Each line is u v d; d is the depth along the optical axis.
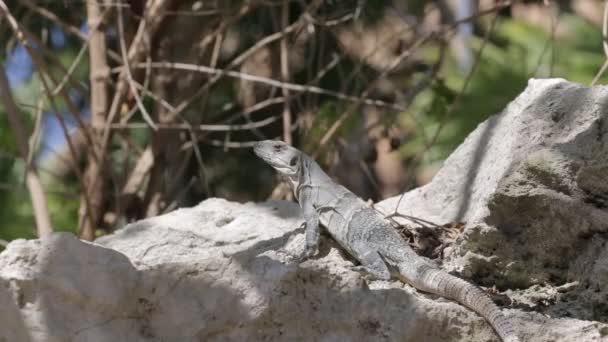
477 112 15.23
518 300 8.28
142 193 16.95
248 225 9.88
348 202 9.17
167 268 7.42
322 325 7.49
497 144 9.66
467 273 8.69
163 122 15.52
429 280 8.09
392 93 17.11
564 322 7.62
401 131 15.98
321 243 9.37
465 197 9.77
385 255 8.58
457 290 7.80
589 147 8.35
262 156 10.00
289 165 9.70
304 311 7.48
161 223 9.94
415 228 9.48
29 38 14.85
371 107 17.38
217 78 14.71
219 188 18.66
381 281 8.50
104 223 15.44
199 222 9.94
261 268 7.52
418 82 16.33
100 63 15.00
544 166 8.32
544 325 7.59
